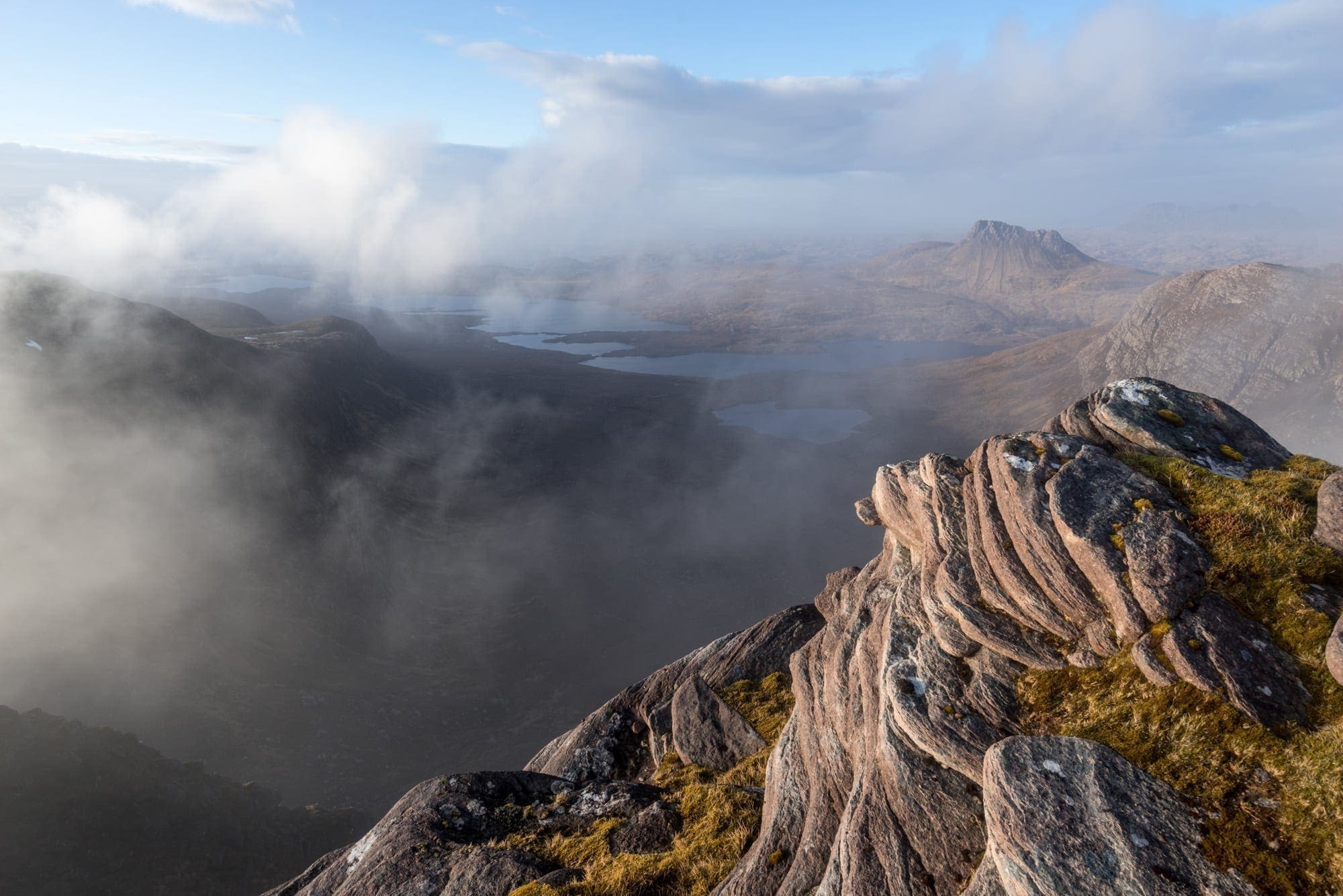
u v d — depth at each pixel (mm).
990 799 12078
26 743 75250
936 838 13617
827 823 16828
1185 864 10367
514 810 23250
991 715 14797
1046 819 11398
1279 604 13586
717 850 18297
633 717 32750
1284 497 15500
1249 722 11891
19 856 65938
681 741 28281
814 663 22625
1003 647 15977
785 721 27156
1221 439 19094
